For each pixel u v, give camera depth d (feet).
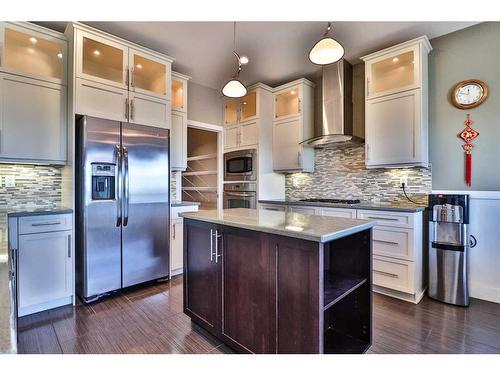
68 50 8.94
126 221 9.32
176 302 8.70
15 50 8.57
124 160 9.25
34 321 7.41
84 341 6.49
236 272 5.94
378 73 10.86
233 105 14.97
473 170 9.28
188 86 14.01
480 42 9.16
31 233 7.74
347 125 11.86
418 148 9.39
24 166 9.24
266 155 14.01
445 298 8.70
